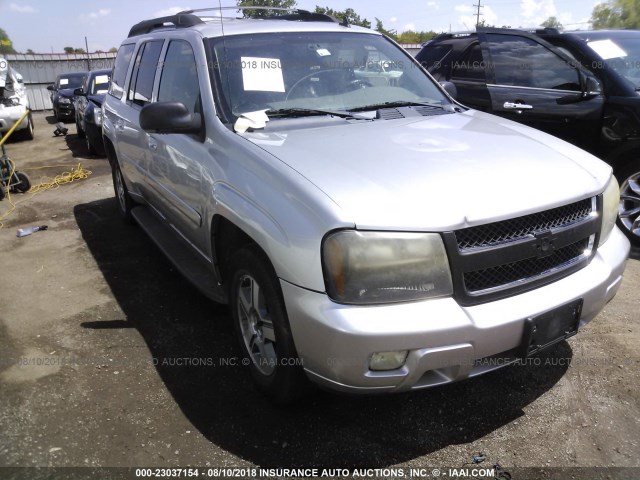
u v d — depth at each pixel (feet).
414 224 7.02
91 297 13.38
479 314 7.25
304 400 9.20
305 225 7.30
